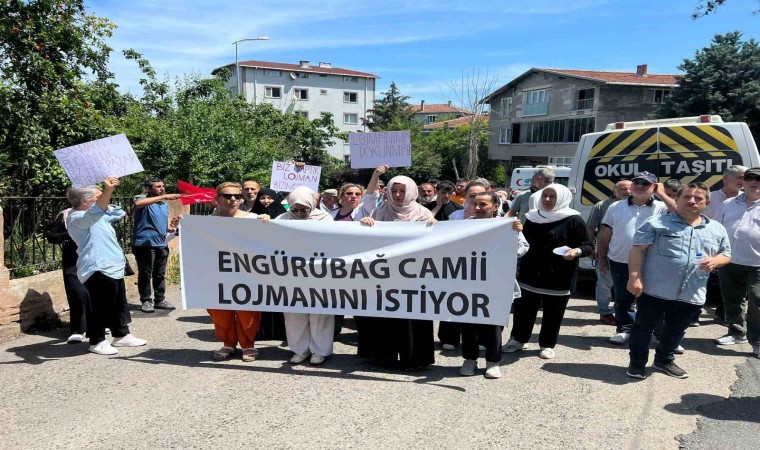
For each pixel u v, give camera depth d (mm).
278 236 4637
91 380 4336
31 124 8680
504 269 4227
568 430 3553
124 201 7559
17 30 8844
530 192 6867
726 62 28406
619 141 7207
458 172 51594
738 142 6477
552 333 4949
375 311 4500
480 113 44594
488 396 4090
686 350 5258
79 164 4586
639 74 44281
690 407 3924
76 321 5309
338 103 58375
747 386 4320
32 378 4359
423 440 3400
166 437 3412
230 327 4883
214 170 14383
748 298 5062
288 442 3365
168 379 4383
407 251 4402
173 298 7496
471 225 4289
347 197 5602
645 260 4438
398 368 4711
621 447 3340
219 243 4723
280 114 28219
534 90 46031
